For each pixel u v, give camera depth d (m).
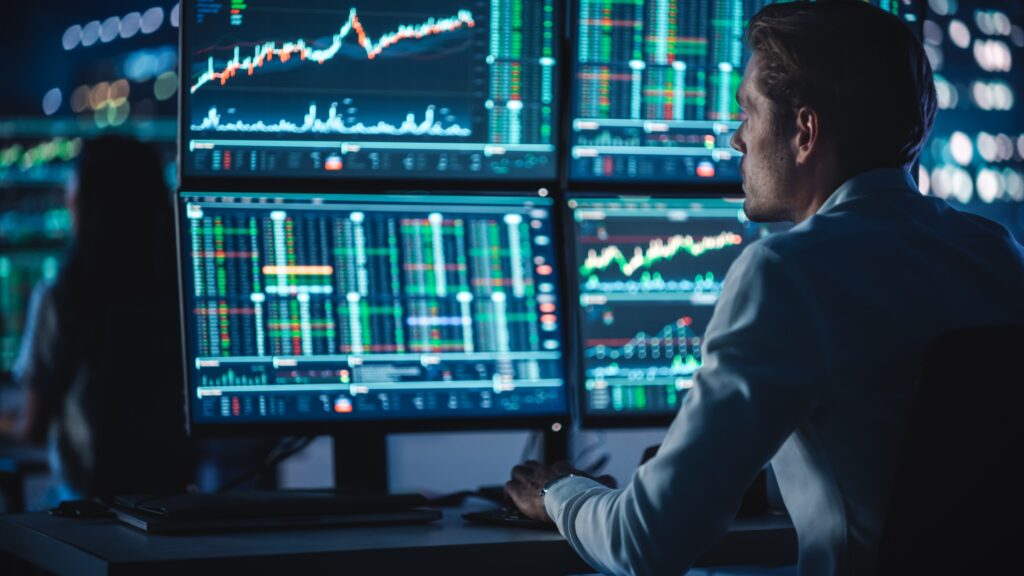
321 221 1.89
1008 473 1.05
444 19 1.95
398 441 2.58
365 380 1.87
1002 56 6.24
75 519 1.65
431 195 1.94
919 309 1.17
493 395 1.92
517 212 1.97
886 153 1.29
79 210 2.84
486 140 1.97
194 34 1.85
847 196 1.28
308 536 1.43
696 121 2.04
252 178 1.88
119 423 2.17
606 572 1.36
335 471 1.96
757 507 1.65
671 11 2.02
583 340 1.97
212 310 1.82
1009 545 1.06
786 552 1.48
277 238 1.87
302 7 1.90
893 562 1.07
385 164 1.93
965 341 1.03
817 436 1.18
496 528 1.52
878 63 1.27
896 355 1.15
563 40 1.99
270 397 1.83
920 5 2.04
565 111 2.00
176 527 1.45
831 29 1.29
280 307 1.85
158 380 2.21
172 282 2.79
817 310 1.15
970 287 1.21
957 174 6.21
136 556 1.23
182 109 1.85
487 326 1.93
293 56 1.89
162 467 2.20
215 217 1.85
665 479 1.18
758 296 1.17
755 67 1.35
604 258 2.00
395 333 1.89
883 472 1.14
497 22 1.97
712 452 1.15
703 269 2.04
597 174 2.02
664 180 2.04
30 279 5.18
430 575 1.33
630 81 2.01
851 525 1.16
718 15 2.03
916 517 1.06
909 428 1.05
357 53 1.92
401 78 1.93
